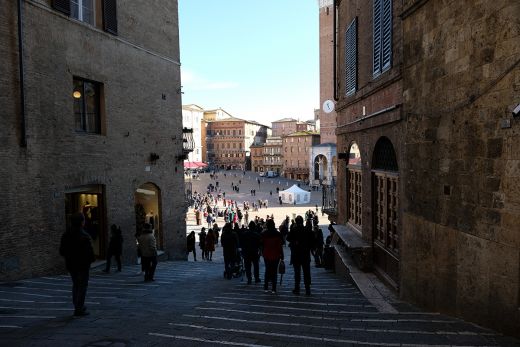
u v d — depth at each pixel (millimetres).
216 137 142625
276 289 10742
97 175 15031
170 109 20266
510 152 6168
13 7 11547
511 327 6109
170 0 20188
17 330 6043
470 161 7102
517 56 5988
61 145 13273
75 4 14172
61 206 13219
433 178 8328
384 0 11266
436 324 6789
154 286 11211
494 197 6508
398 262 10344
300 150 112125
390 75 10445
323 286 12328
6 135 11281
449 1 7645
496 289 6457
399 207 10133
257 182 100000
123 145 16656
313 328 6352
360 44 14344
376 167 12805
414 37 9070
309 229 9930
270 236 10312
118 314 7191
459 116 7391
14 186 11500
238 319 6949
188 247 22250
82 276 7035
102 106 15523
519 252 6000
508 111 6180
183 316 7109
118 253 14188
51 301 8680
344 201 17547
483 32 6711
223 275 14500
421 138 8844
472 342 5590
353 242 13742
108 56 15719
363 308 8422
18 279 11523
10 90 11422
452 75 7598
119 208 16344
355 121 14938
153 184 19281
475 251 6977
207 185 93438
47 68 12734
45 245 12500
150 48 18609
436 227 8203
